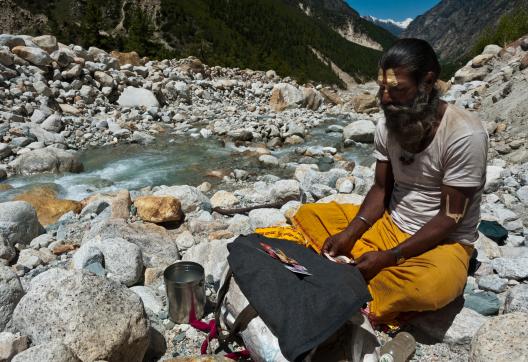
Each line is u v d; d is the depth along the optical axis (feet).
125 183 23.26
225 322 8.95
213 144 30.86
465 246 9.79
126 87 39.73
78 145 29.27
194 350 9.39
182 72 49.49
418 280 8.86
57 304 8.24
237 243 9.08
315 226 10.77
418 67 8.31
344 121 41.37
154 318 9.98
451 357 9.03
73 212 16.81
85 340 7.90
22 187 21.52
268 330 7.93
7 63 33.55
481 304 10.03
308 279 8.25
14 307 9.38
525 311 9.41
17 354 7.50
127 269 11.30
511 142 22.58
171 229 15.51
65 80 36.86
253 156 28.22
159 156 28.02
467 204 9.10
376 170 10.51
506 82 30.81
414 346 9.04
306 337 7.49
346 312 7.77
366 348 8.11
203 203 17.04
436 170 9.22
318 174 19.53
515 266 10.99
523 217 15.29
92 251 11.40
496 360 7.69
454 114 8.75
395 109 8.59
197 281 9.68
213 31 327.06
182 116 37.63
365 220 10.36
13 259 13.08
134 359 8.47
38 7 292.20
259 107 45.60
